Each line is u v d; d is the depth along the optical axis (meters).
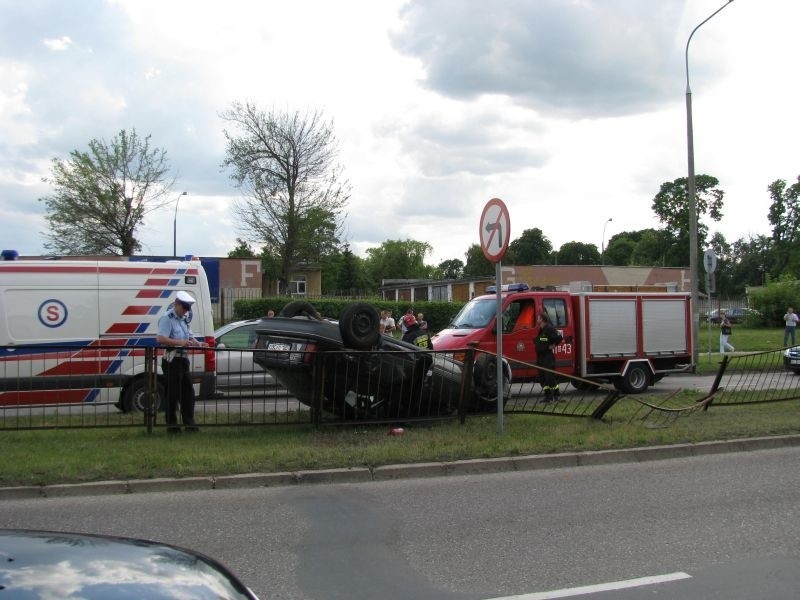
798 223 78.44
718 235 104.88
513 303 14.27
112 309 11.16
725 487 7.23
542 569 4.92
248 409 9.19
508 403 10.94
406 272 124.06
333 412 9.42
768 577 4.75
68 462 7.27
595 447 8.55
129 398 10.34
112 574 2.60
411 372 9.54
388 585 4.62
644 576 4.78
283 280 48.12
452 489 7.15
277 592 4.50
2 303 10.63
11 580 2.44
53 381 10.11
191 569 2.82
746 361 12.61
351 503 6.60
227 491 6.96
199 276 11.72
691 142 21.17
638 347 15.27
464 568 4.95
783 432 9.59
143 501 6.58
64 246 43.91
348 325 9.14
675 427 9.74
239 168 44.97
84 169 43.47
